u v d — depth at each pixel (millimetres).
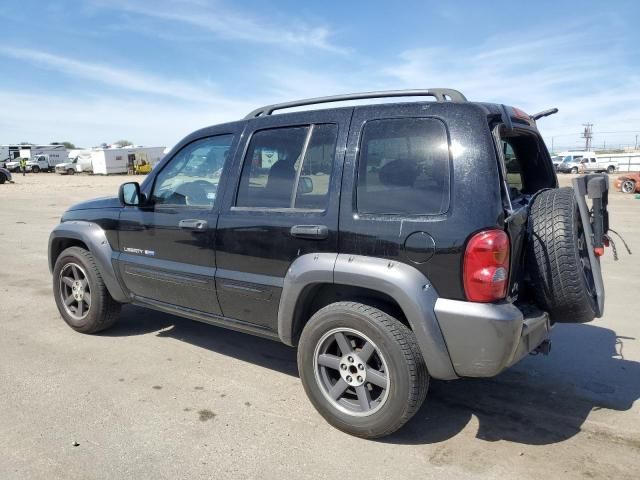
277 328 3609
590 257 3289
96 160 58500
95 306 4867
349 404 3318
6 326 5301
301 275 3314
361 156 3244
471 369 2920
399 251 3002
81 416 3482
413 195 3035
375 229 3084
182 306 4273
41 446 3125
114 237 4668
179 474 2883
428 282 2947
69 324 5137
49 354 4559
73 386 3932
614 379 4137
